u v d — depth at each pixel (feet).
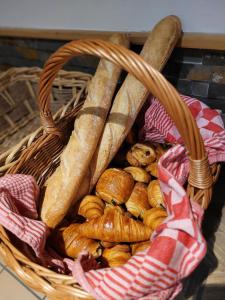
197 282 1.21
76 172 1.26
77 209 1.37
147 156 1.43
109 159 1.37
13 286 1.28
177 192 0.96
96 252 1.18
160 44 1.31
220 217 1.46
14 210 1.13
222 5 1.34
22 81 2.02
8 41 2.28
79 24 1.82
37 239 1.05
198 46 1.44
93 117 1.29
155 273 0.84
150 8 1.52
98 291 0.86
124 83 1.38
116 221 1.16
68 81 1.85
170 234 0.88
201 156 0.93
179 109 0.79
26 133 1.91
